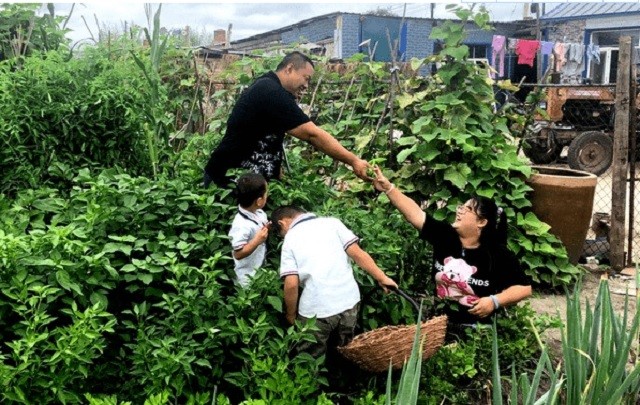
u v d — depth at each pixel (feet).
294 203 13.01
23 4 19.44
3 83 14.24
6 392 8.02
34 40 19.93
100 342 9.02
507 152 18.47
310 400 9.60
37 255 9.37
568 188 18.33
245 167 13.01
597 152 41.60
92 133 14.90
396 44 20.04
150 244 10.57
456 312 12.76
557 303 18.04
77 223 10.60
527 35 72.33
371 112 21.71
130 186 11.44
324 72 23.89
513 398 7.41
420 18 66.23
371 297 12.45
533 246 18.53
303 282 10.98
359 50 65.82
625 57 19.74
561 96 42.70
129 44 17.42
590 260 21.45
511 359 12.61
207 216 11.59
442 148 18.03
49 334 8.63
